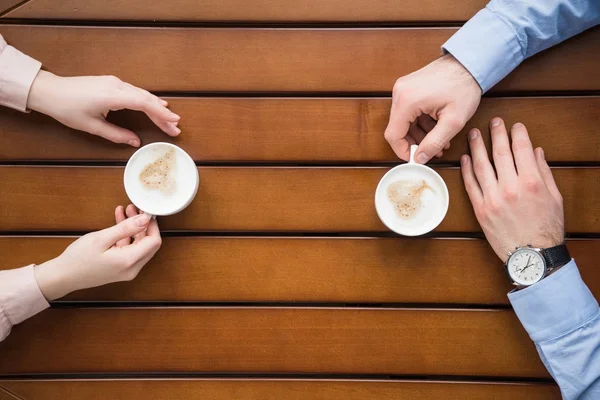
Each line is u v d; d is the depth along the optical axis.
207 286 0.96
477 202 0.92
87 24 0.96
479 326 0.95
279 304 0.96
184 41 0.95
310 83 0.95
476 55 0.88
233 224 0.95
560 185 0.95
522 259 0.89
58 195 0.96
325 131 0.95
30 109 0.94
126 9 0.95
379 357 0.96
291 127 0.95
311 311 0.96
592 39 0.94
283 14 0.95
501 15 0.88
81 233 0.97
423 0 0.95
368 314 0.96
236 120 0.95
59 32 0.95
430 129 0.94
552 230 0.90
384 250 0.95
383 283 0.95
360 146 0.95
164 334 0.96
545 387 0.96
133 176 0.91
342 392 0.97
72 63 0.95
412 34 0.95
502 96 0.96
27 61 0.92
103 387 0.97
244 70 0.95
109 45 0.95
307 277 0.95
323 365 0.96
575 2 0.88
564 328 0.88
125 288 0.96
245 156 0.95
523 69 0.94
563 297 0.88
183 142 0.95
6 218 0.96
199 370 0.96
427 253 0.95
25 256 0.96
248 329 0.96
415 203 0.90
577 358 0.87
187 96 0.97
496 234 0.91
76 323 0.96
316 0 0.95
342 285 0.95
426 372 0.96
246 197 0.95
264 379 0.97
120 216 0.94
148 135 0.95
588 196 0.95
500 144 0.93
